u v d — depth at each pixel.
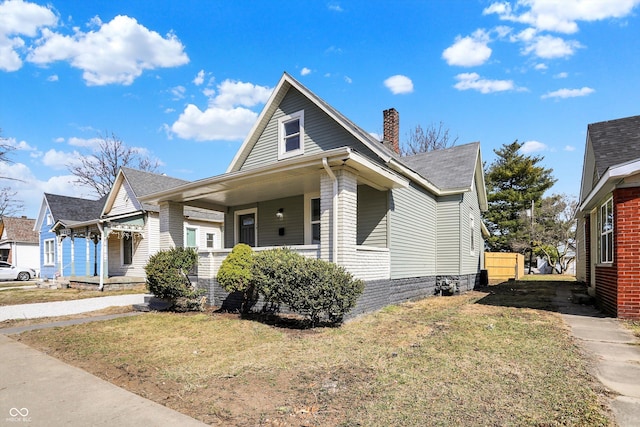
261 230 12.45
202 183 9.30
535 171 30.39
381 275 9.18
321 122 11.09
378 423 3.11
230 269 8.20
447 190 13.17
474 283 15.66
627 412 3.23
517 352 5.07
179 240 11.37
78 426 3.23
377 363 4.70
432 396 3.63
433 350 5.22
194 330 6.98
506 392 3.70
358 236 10.24
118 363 5.10
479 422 3.08
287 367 4.64
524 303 9.83
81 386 4.25
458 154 15.88
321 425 3.11
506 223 30.36
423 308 9.10
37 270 28.23
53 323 8.23
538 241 28.05
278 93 11.88
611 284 7.85
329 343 5.72
